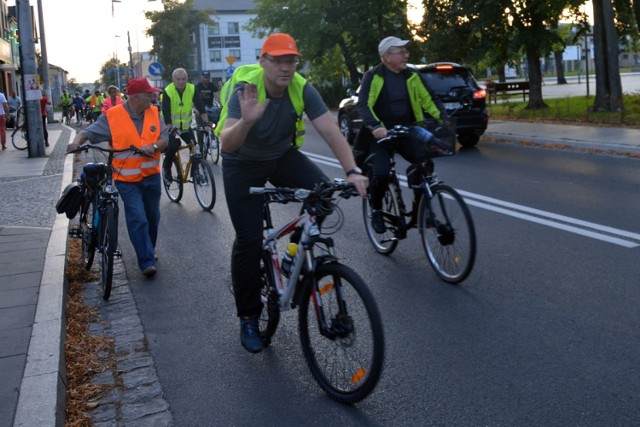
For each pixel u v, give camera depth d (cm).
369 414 374
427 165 613
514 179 1103
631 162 1234
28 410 361
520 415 365
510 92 3722
